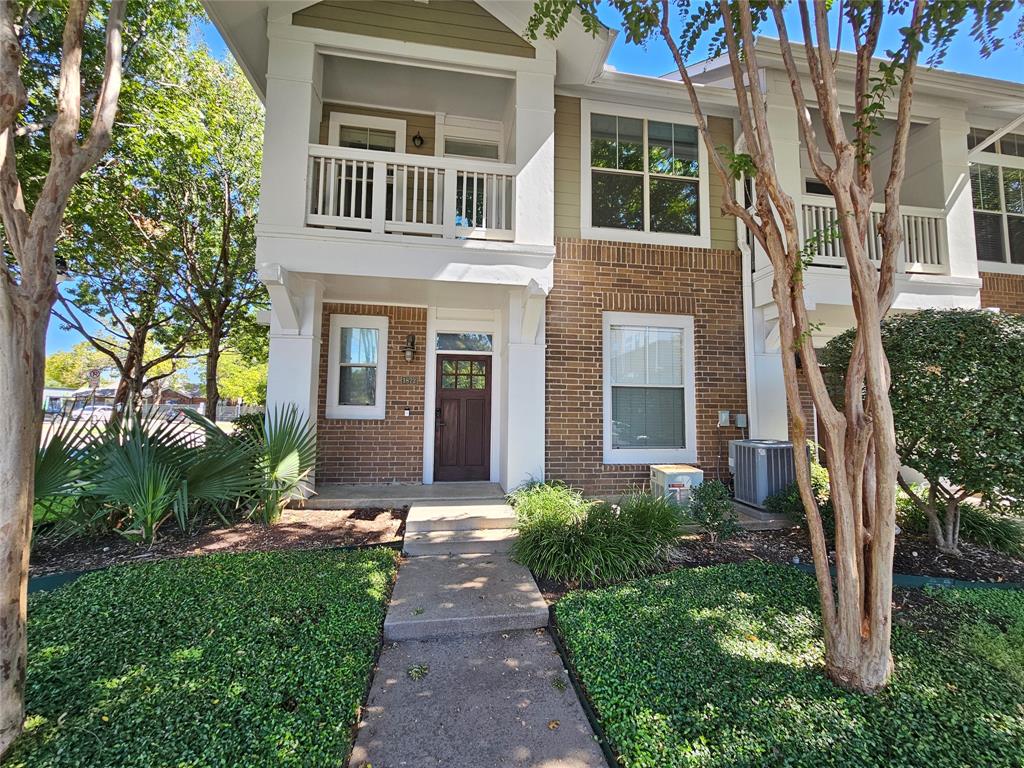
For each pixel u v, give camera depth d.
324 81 6.59
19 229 2.18
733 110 6.95
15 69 2.14
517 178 5.86
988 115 7.64
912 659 2.74
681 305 6.78
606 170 6.73
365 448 6.93
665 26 2.99
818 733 2.18
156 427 4.92
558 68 6.34
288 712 2.29
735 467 6.32
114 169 7.62
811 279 6.31
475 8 5.90
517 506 5.18
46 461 4.11
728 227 7.04
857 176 2.63
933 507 4.81
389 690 2.64
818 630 3.09
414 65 5.88
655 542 4.34
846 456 2.61
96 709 2.25
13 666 2.07
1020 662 2.71
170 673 2.52
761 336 6.80
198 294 9.73
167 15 7.25
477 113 7.30
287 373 5.65
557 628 3.29
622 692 2.50
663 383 6.77
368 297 6.73
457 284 5.84
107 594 3.39
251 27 5.68
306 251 5.36
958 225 6.87
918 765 2.00
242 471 4.99
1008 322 4.07
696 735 2.19
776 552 4.65
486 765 2.11
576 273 6.53
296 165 5.40
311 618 3.17
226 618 3.11
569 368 6.46
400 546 4.74
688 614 3.30
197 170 8.79
